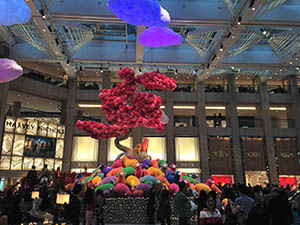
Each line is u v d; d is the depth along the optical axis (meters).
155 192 8.86
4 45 17.45
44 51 17.03
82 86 23.11
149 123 9.58
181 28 16.95
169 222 6.62
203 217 3.98
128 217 9.08
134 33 17.86
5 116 17.67
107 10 12.77
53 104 24.14
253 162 22.20
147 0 6.43
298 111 23.52
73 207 5.18
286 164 22.34
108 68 20.58
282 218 4.66
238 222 4.18
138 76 9.09
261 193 11.16
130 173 10.57
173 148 22.06
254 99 23.81
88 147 21.95
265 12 12.53
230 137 22.73
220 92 23.92
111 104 8.85
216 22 13.32
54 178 11.53
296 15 13.47
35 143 19.12
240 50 16.66
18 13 7.17
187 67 19.45
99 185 9.87
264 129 23.06
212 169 21.78
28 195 8.59
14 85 18.95
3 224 4.27
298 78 25.36
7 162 17.22
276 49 17.33
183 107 25.03
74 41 16.70
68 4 12.76
